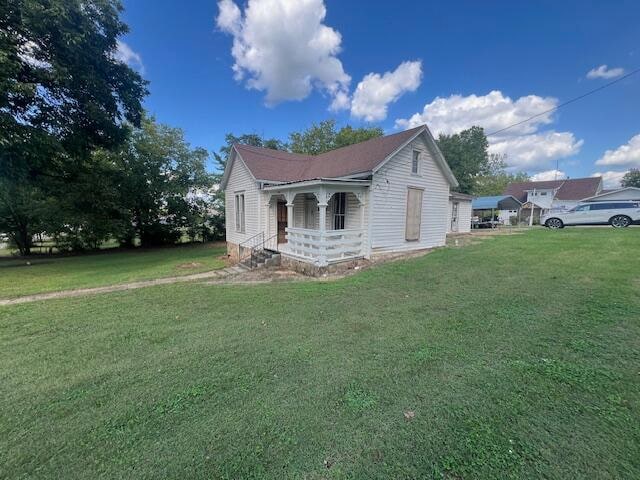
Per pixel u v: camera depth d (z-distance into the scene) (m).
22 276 10.73
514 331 4.20
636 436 2.20
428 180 12.77
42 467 2.04
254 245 13.30
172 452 2.14
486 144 44.00
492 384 2.93
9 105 10.55
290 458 2.07
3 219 17.73
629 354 3.45
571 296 5.61
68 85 10.93
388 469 1.97
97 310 5.97
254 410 2.62
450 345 3.84
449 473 1.92
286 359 3.61
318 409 2.61
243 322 5.03
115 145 14.32
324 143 32.16
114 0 11.43
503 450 2.10
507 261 9.23
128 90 13.07
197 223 26.00
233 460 2.06
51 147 11.16
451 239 16.67
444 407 2.60
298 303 6.04
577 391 2.78
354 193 10.31
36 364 3.62
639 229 16.66
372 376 3.15
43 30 9.61
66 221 18.28
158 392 2.94
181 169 24.45
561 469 1.93
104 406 2.73
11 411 2.68
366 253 10.59
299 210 14.01
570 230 18.25
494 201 28.64
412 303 5.68
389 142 11.82
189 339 4.34
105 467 2.03
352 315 5.16
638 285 6.05
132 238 23.34
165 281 9.28
